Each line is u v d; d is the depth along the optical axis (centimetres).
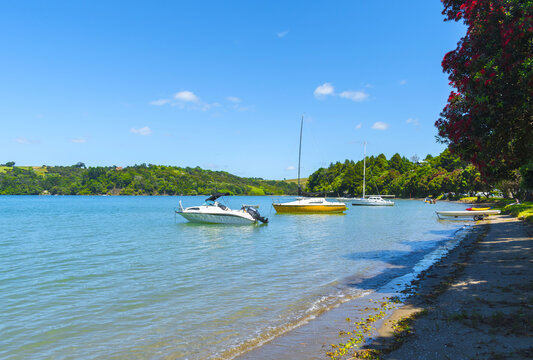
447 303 896
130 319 906
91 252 2009
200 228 3503
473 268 1334
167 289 1195
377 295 1081
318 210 5647
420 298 984
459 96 1084
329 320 861
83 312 964
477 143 955
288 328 821
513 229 2580
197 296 1109
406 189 15312
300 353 672
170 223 4062
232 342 749
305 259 1759
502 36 866
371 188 17200
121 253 1969
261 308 984
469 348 600
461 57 1029
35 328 850
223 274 1421
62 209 7856
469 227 3312
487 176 1142
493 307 819
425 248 2120
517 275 1142
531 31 822
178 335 798
